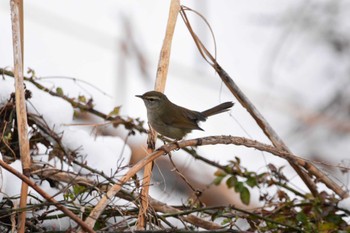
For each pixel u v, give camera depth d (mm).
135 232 8047
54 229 8758
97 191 8773
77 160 9688
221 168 10562
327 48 15680
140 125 10703
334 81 15305
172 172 12242
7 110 9484
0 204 8633
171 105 10305
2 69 10008
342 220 9602
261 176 10016
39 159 9820
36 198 8602
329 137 14211
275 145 9945
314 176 10156
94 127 11203
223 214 9281
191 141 8578
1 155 8836
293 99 14961
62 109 10125
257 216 9070
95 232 7688
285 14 16062
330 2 15734
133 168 8133
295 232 9398
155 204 9227
